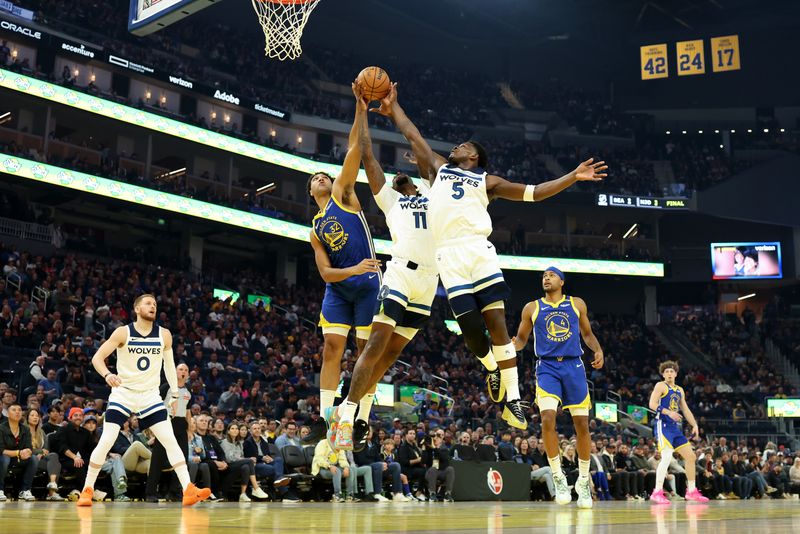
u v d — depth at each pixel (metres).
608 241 39.62
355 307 5.75
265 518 4.25
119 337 6.93
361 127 5.44
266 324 25.86
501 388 5.16
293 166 32.06
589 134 42.16
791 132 42.56
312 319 30.62
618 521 4.22
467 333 4.92
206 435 11.52
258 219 30.52
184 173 30.92
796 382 34.44
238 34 36.75
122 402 6.88
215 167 32.66
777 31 42.44
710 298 41.00
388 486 13.91
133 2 13.02
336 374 5.77
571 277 39.19
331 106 35.62
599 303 40.06
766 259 38.72
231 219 29.59
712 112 43.31
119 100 27.31
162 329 7.15
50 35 26.33
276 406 17.34
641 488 17.12
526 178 38.12
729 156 41.72
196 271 30.23
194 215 28.47
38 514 4.58
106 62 27.69
